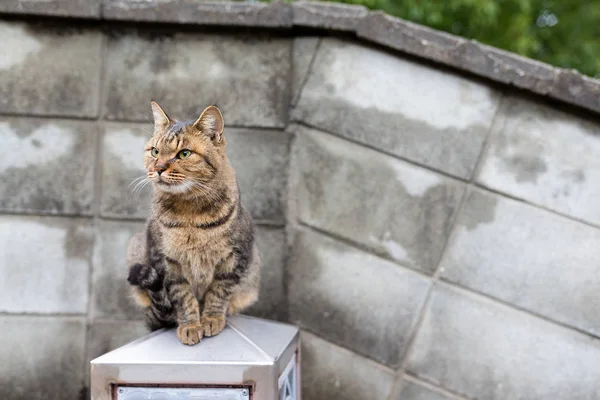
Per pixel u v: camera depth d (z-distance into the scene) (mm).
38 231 3039
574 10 7461
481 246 3014
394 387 3031
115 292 3059
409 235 3051
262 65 3104
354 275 3064
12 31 3025
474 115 3031
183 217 2383
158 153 2420
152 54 3084
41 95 3037
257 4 3027
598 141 2967
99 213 3062
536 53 7266
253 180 3102
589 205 2965
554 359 2941
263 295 3088
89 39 3061
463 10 6121
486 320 2990
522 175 3004
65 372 3039
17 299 3023
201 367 1906
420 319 3029
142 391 1919
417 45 2967
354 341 3059
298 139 3109
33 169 3033
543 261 2973
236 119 3098
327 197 3090
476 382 2979
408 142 3055
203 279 2469
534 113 3006
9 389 3020
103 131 3068
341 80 3088
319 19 3006
